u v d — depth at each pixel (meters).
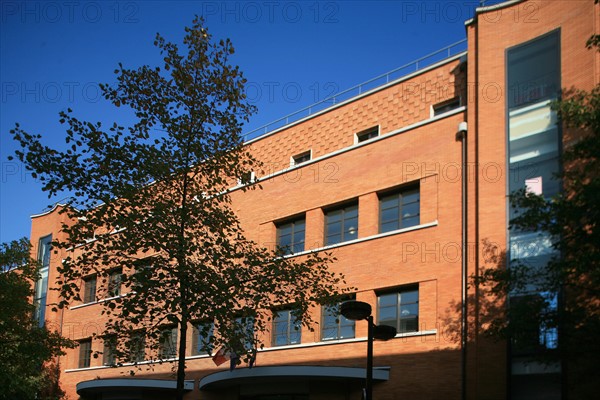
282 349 25.83
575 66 20.64
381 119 26.19
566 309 15.88
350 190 26.05
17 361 29.69
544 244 19.98
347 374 22.12
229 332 18.36
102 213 17.64
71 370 36.94
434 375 21.33
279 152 29.69
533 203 16.61
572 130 19.94
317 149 28.20
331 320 25.12
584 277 16.42
